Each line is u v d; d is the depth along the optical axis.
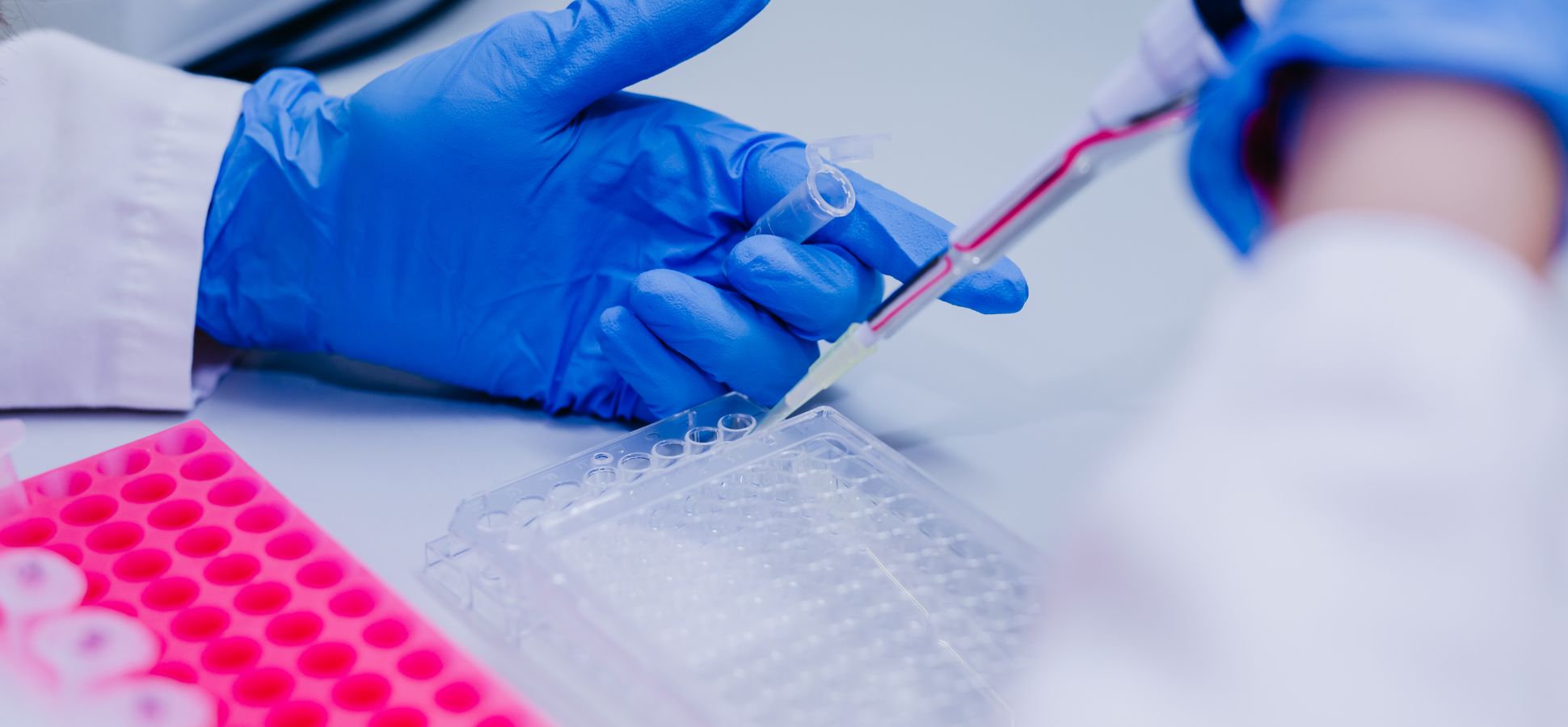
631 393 1.17
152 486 0.97
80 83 1.16
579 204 1.13
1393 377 0.28
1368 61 0.34
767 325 1.12
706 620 0.81
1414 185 0.32
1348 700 0.25
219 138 1.19
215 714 0.74
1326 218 0.33
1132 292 1.38
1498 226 0.31
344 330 1.19
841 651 0.80
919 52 1.92
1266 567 0.26
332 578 0.87
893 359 1.26
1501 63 0.32
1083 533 0.30
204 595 0.84
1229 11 0.48
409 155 1.08
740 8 1.09
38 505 0.93
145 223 1.14
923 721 0.75
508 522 0.94
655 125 1.15
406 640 0.82
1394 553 0.26
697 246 1.15
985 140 1.65
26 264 1.11
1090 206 1.55
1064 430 1.14
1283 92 0.37
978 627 0.83
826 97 1.77
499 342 1.17
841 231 1.11
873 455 1.01
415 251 1.13
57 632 0.64
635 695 0.77
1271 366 0.30
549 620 0.83
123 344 1.13
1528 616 0.27
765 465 0.99
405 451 1.10
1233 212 0.41
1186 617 0.27
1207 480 0.28
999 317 1.33
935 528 0.93
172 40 1.61
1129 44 1.93
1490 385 0.28
